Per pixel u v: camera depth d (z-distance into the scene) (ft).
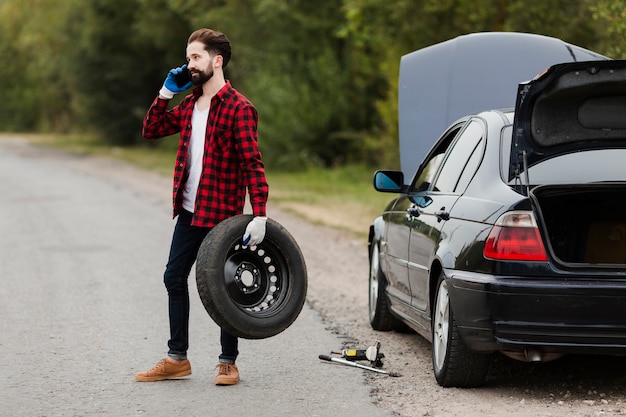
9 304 38.27
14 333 32.63
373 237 34.65
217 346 30.50
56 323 34.30
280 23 126.52
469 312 23.09
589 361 27.89
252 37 137.18
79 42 178.91
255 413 22.74
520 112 24.13
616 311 22.07
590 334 22.17
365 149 115.44
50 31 215.92
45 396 24.49
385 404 23.39
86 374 26.86
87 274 45.68
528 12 72.13
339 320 35.27
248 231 24.20
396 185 31.27
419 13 81.82
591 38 67.51
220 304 24.06
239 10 137.18
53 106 256.32
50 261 50.08
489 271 22.70
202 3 144.15
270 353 29.66
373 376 26.50
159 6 160.66
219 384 25.46
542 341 22.36
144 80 178.29
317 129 119.55
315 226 69.05
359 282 45.03
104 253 52.75
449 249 24.49
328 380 26.07
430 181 29.22
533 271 22.35
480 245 23.09
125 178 111.45
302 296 25.32
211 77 24.77
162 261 49.62
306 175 114.01
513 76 38.88
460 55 39.04
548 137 24.32
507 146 25.16
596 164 24.43
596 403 23.22
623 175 24.17
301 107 118.62
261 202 24.48
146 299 38.96
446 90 39.29
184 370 26.21
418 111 39.81
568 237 27.14
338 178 109.70
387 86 115.96
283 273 25.30
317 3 123.85
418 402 23.52
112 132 181.57
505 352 22.97
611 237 27.02
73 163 141.08
